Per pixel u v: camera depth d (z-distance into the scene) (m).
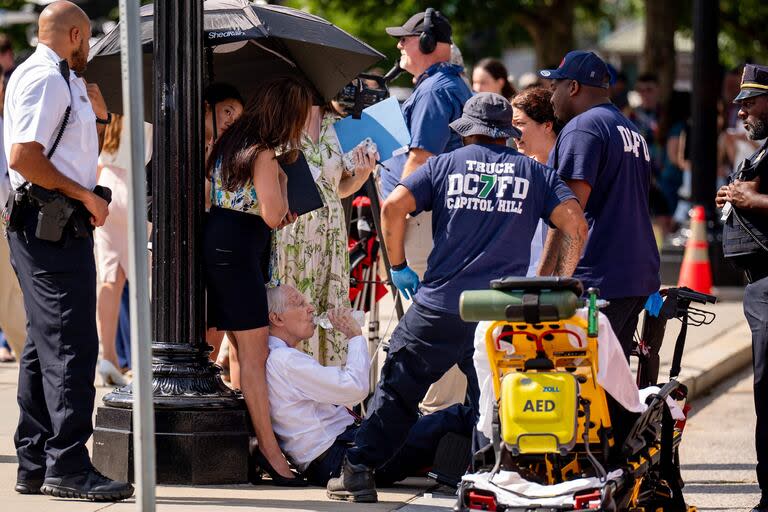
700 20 46.59
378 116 24.58
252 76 24.88
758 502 22.17
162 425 20.38
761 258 20.62
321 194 23.98
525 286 15.64
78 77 19.14
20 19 80.44
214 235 20.59
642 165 20.95
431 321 18.80
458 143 26.58
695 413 31.42
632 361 32.84
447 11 83.44
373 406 19.64
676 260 49.94
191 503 19.22
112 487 19.11
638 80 63.16
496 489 15.78
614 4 137.75
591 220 20.70
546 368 16.03
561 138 20.73
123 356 32.19
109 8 56.16
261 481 21.16
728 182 21.31
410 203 19.08
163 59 20.42
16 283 30.78
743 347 37.38
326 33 23.48
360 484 19.69
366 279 26.70
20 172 18.27
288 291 21.45
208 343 22.84
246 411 20.94
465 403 24.36
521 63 144.50
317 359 24.19
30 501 19.14
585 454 16.42
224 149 20.39
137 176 14.40
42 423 19.70
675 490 18.62
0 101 30.25
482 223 18.77
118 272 29.86
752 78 20.55
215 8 22.75
